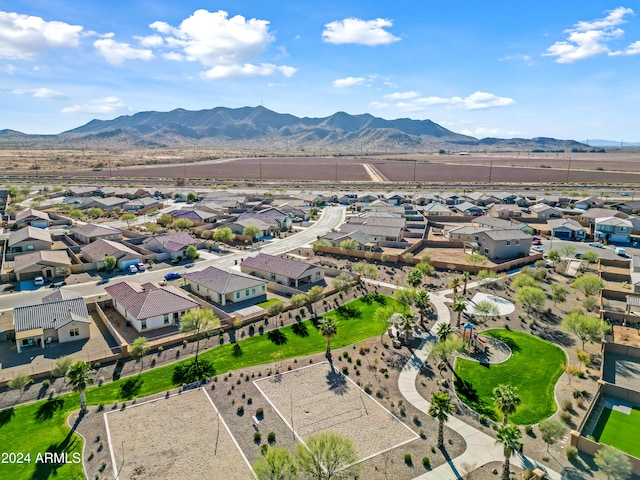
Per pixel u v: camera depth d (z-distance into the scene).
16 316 67.56
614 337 68.56
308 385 55.84
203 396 53.38
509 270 103.44
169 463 42.12
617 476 38.22
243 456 43.22
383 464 42.25
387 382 56.53
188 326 66.75
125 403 51.78
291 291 90.25
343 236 123.62
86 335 69.38
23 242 112.06
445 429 47.56
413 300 76.69
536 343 67.12
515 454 43.50
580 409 50.81
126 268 105.56
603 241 128.25
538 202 190.50
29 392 53.81
